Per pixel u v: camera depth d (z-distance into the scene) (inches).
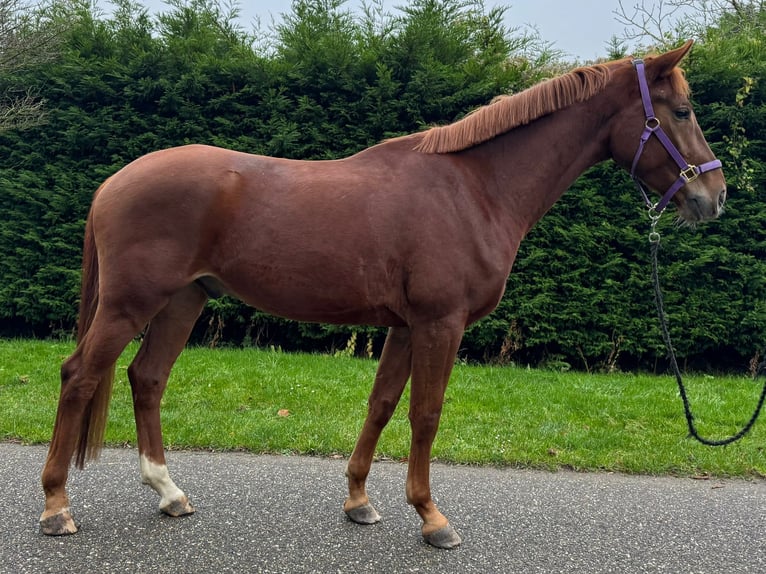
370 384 182.1
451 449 127.2
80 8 247.3
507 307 225.8
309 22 249.4
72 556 76.8
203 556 78.5
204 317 247.0
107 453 122.3
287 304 83.1
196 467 115.3
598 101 89.4
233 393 165.5
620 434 138.9
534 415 154.9
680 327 221.9
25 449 122.0
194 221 79.8
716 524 94.6
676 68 87.9
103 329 79.8
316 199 80.6
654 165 88.6
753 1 336.2
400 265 80.5
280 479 110.1
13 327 257.8
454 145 86.7
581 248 220.7
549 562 80.1
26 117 230.7
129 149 232.7
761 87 217.2
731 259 218.7
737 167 217.6
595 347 225.0
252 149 230.5
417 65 230.4
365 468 92.1
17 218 239.1
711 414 157.4
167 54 232.4
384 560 79.3
